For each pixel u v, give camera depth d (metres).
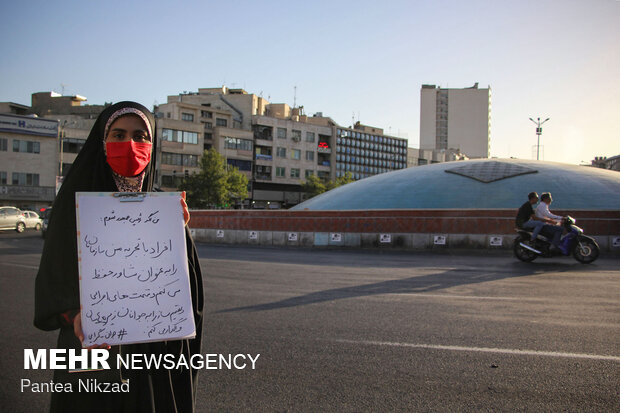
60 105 75.44
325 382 3.54
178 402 1.85
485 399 3.22
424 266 11.02
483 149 155.00
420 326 5.15
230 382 3.55
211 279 8.80
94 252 1.70
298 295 7.07
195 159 66.75
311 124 86.88
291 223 18.09
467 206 24.81
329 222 17.28
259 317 5.61
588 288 7.71
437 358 4.07
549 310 5.97
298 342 4.56
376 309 6.04
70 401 1.71
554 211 14.42
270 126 80.50
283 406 3.12
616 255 13.64
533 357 4.09
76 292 1.72
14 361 4.20
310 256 13.85
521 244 11.81
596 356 4.12
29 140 54.06
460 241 15.42
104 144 1.82
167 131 64.44
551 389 3.39
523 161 31.12
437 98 157.12
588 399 3.23
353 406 3.12
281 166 81.69
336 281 8.53
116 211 1.75
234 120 78.75
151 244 1.78
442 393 3.33
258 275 9.37
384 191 28.95
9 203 52.94
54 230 1.72
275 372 3.75
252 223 19.06
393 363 3.95
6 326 5.38
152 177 1.99
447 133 156.38
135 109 1.85
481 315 5.68
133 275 1.74
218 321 5.41
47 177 55.03
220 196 60.72
